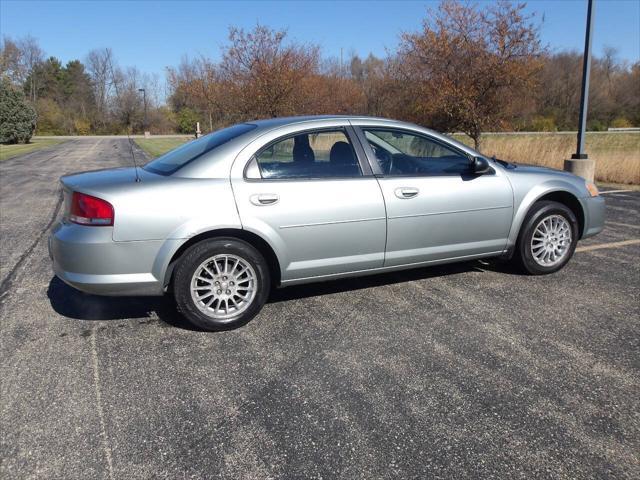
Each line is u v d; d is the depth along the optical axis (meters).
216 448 2.38
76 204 3.39
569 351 3.29
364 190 3.89
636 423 2.54
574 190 4.77
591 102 53.50
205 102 24.20
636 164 11.64
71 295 4.39
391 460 2.29
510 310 3.97
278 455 2.33
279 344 3.45
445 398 2.77
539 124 47.22
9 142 38.44
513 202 4.48
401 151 4.15
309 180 3.77
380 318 3.85
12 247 6.12
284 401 2.76
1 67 59.50
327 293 4.38
